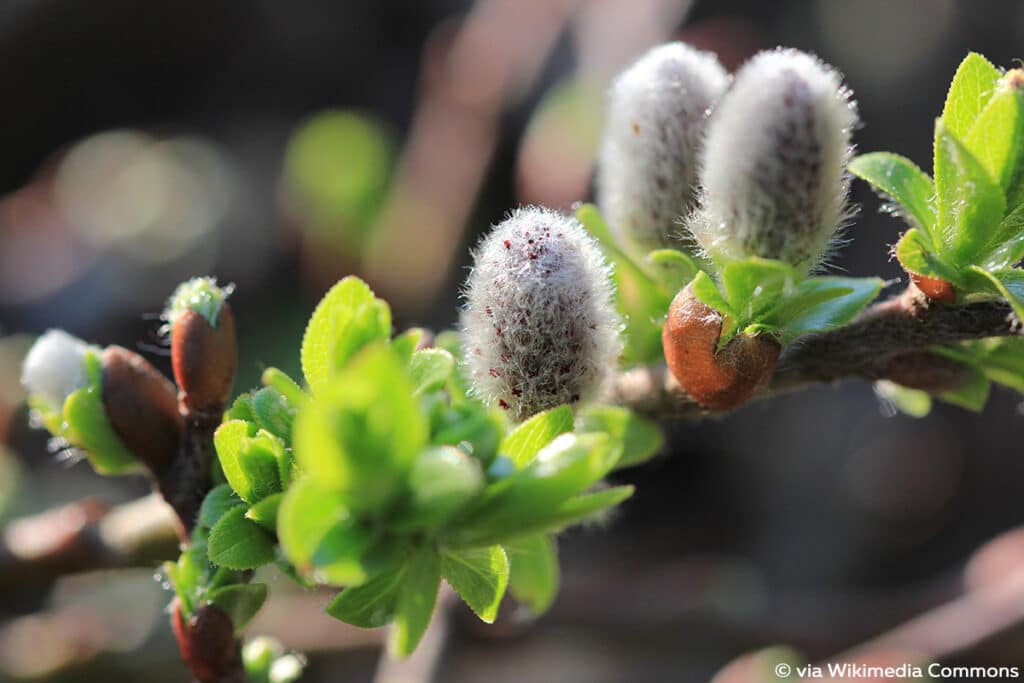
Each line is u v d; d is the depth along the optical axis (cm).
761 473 49
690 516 49
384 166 46
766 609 34
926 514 49
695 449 49
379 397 17
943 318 20
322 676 38
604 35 42
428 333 23
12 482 36
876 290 20
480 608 19
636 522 49
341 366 19
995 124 19
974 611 31
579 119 38
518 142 43
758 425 49
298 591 34
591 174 37
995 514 48
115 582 35
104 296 49
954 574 37
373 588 19
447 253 43
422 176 44
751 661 35
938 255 20
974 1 50
